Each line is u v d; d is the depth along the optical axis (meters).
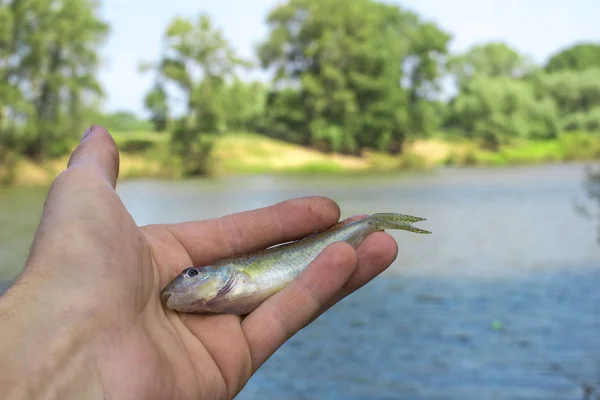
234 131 60.38
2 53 49.06
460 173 57.00
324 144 65.75
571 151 75.12
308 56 65.50
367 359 9.71
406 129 68.62
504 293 13.69
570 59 122.88
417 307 12.69
